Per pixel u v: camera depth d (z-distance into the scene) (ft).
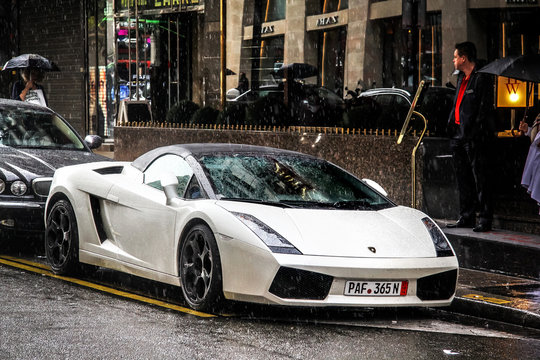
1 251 34.37
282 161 27.32
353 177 27.73
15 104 40.24
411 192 41.83
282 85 53.83
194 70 62.49
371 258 22.90
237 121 53.62
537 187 35.99
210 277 23.56
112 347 19.77
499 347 21.30
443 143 41.57
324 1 51.88
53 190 29.94
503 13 45.29
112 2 72.33
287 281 22.36
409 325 23.73
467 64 38.47
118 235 27.58
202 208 24.17
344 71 50.55
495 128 38.65
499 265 31.76
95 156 37.35
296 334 21.75
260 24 56.13
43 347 19.65
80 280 28.76
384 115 43.62
